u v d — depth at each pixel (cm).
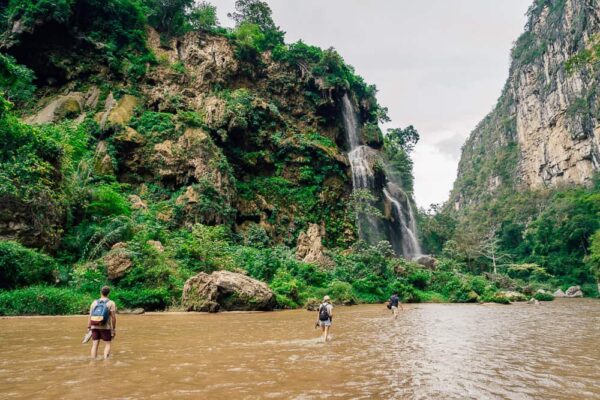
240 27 5603
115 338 1141
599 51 4841
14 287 1805
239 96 4441
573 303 3734
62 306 1730
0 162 2200
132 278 2069
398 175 6900
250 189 4100
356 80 6425
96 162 3306
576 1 11369
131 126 3719
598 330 1423
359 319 1823
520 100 14550
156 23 4956
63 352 892
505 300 3362
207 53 4816
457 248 6147
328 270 3394
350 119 5906
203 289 2077
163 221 3103
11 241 1922
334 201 4653
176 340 1109
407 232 5734
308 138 4947
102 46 4191
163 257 2308
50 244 2184
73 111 3781
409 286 3400
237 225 3781
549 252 7788
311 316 1888
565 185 10744
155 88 4184
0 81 3325
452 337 1220
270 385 616
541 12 14800
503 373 721
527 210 10894
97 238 2398
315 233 4106
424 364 796
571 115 10744
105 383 618
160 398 538
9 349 927
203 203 3269
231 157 4103
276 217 4138
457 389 603
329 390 589
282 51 5556
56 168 2439
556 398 560
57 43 4075
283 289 2502
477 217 13662
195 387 599
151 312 1958
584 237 7288
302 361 816
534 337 1230
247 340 1122
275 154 4559
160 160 3538
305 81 5441
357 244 4172
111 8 4431
